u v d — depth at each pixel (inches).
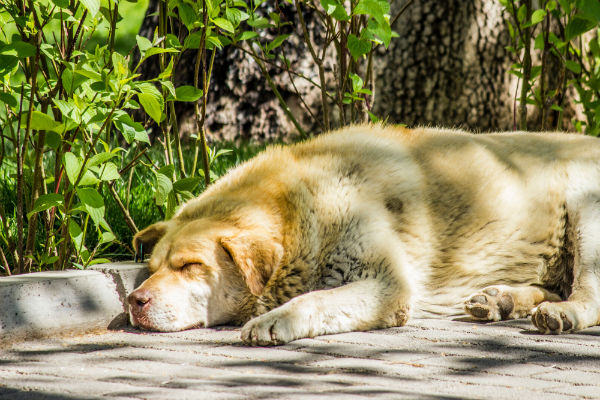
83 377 187.6
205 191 280.2
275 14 345.4
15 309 226.5
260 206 256.1
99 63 271.0
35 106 285.9
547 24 393.1
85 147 273.3
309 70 571.8
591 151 282.8
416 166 273.9
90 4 243.0
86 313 243.9
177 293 243.6
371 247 251.3
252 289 238.1
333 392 173.3
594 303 251.3
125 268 261.3
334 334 238.8
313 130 577.9
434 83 567.5
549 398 171.9
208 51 589.0
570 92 597.6
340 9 290.2
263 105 581.9
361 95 361.4
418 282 263.9
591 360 206.4
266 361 205.5
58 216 307.9
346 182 261.9
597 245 264.4
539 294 269.3
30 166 289.3
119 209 345.1
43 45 260.1
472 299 258.4
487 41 568.7
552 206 279.1
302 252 254.5
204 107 303.6
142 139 261.3
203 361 205.2
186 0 293.3
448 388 178.7
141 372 192.7
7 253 303.6
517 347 220.5
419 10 561.9
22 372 192.9
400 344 224.8
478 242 273.1
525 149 290.5
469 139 289.0
